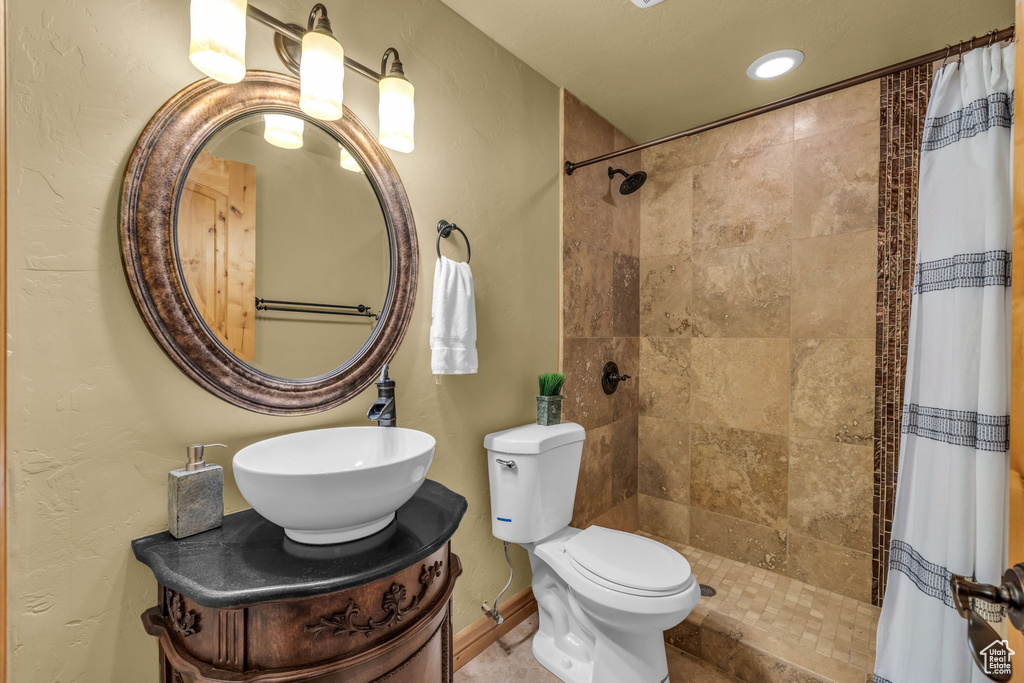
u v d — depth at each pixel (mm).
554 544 1648
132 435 939
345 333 1287
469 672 1612
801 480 2076
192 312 999
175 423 993
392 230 1384
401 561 856
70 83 862
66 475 867
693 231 2412
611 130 2383
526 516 1627
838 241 1975
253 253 1110
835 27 1612
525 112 1873
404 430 1195
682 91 2068
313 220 1221
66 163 859
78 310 875
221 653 773
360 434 1214
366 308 1333
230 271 1070
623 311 2480
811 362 2049
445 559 1038
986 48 1226
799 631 1689
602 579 1389
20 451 820
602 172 2320
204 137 1015
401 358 1434
